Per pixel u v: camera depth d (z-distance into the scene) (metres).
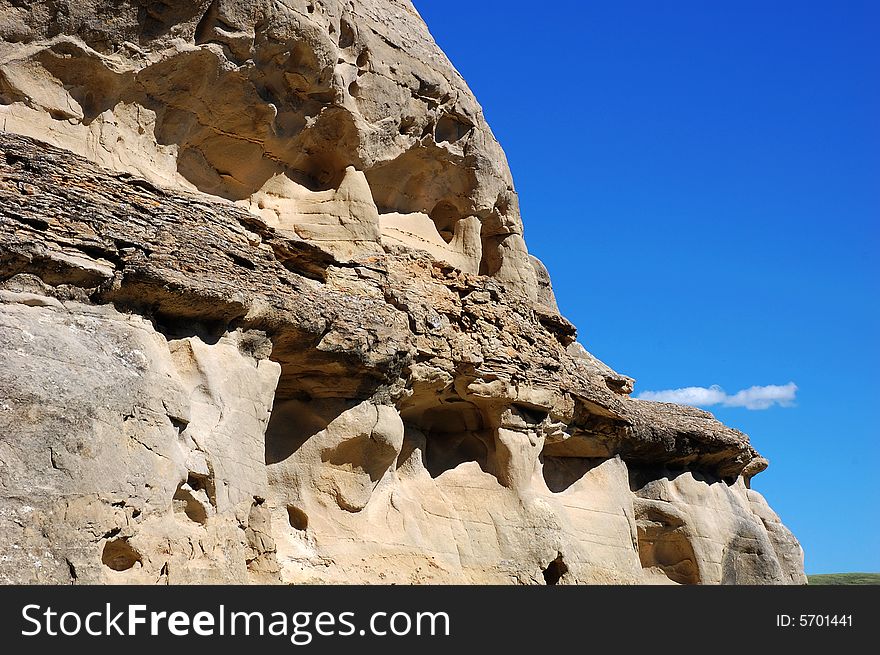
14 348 15.41
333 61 23.38
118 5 20.31
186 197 19.17
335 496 21.22
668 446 29.02
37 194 16.81
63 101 20.11
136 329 17.22
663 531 28.84
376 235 24.00
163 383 17.06
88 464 15.41
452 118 26.77
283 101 23.17
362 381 21.36
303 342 20.05
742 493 32.22
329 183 24.50
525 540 24.02
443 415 25.03
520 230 28.53
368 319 21.27
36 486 14.77
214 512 17.50
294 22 22.31
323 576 20.17
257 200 23.50
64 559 14.83
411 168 26.27
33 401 15.10
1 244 15.91
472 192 27.27
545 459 27.05
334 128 24.09
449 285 24.67
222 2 21.34
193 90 21.67
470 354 23.83
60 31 19.98
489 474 24.66
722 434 30.36
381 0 25.72
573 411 26.36
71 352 15.99
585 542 25.81
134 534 15.94
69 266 16.55
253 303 18.92
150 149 21.34
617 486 27.56
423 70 25.84
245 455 18.41
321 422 21.27
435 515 23.36
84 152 20.17
